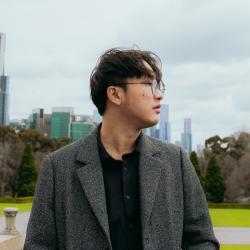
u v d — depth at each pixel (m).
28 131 61.56
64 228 2.00
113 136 2.04
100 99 2.05
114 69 1.98
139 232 1.94
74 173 2.03
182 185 2.03
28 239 2.03
